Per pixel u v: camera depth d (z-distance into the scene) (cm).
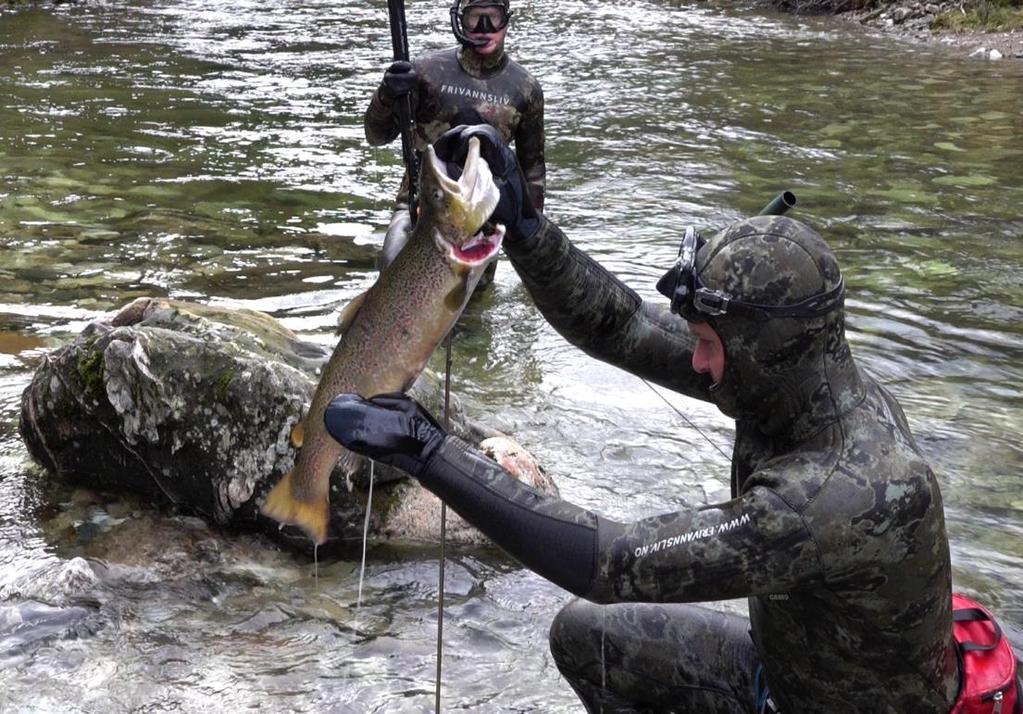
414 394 454
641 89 1385
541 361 605
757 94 1362
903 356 627
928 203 927
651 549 223
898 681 241
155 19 1950
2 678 346
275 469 416
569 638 295
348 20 1948
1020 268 777
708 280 231
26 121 1174
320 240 806
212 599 391
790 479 224
